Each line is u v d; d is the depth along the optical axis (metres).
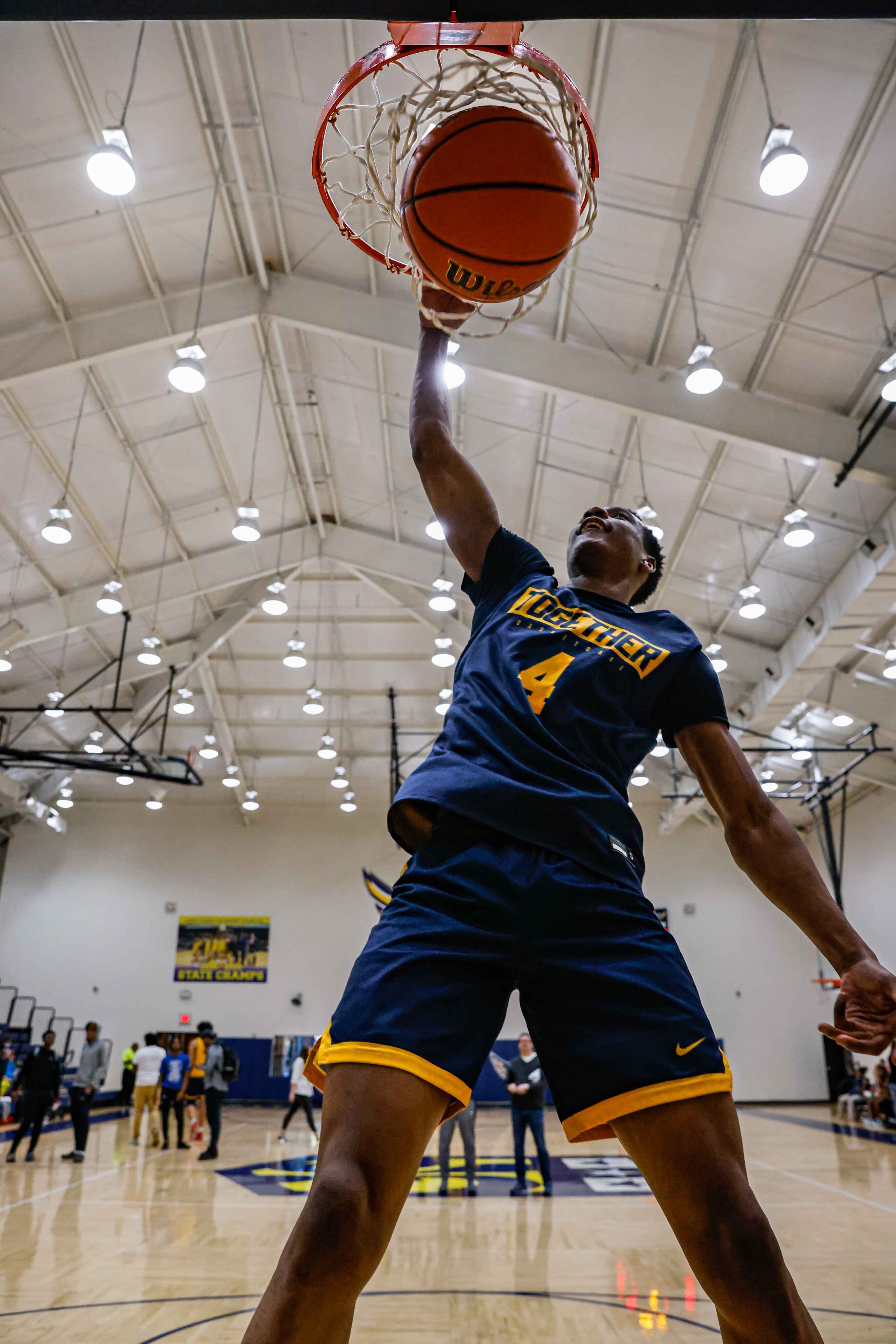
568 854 1.15
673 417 10.58
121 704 21.70
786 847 1.25
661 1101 1.03
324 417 14.71
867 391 10.15
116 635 18.72
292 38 8.89
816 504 12.07
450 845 1.20
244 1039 23.80
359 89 8.97
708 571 14.42
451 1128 8.97
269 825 25.61
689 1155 1.02
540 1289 4.85
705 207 8.81
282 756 24.33
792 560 13.45
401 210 1.50
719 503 12.84
